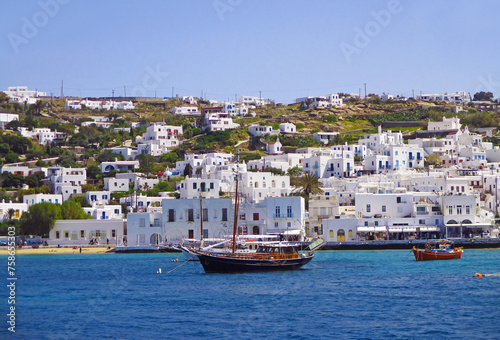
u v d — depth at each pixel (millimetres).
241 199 193625
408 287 102250
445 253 142125
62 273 130375
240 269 121688
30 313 87938
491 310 83625
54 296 101188
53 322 82312
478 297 92438
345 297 94562
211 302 92500
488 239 168375
